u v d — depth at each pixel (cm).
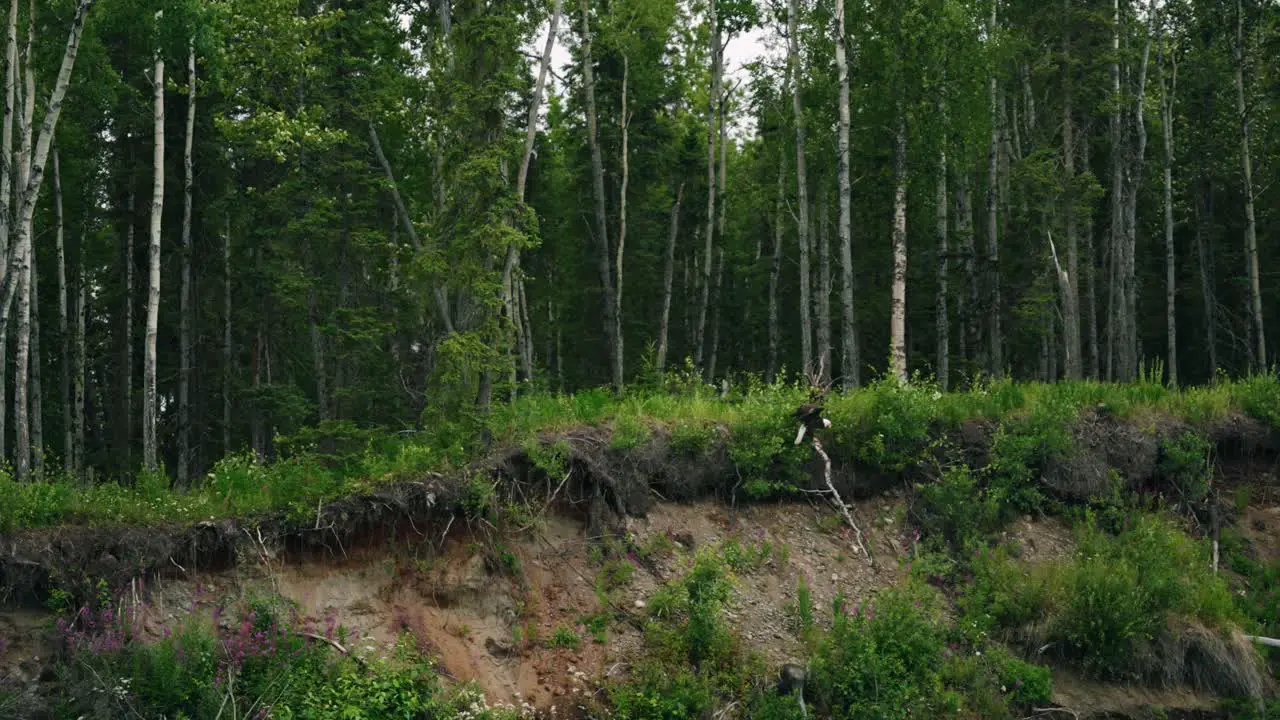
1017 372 3438
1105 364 3450
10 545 1020
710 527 1420
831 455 1530
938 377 2577
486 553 1252
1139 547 1485
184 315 2170
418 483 1232
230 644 1036
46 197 2539
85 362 2828
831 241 3338
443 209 1402
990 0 2456
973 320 2627
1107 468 1602
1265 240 3444
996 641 1350
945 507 1491
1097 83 2747
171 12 1708
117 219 2405
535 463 1309
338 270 2108
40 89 2050
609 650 1216
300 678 1034
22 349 1550
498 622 1216
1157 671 1334
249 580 1116
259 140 1817
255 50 1808
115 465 2419
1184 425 1688
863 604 1333
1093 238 3547
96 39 1983
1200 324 3534
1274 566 1544
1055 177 2547
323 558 1169
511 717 1098
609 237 3120
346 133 1838
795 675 1180
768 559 1395
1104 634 1327
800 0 2497
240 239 2586
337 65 1952
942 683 1259
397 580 1191
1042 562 1463
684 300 3478
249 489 1205
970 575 1434
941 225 2447
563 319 3422
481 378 1343
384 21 2002
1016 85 2911
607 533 1342
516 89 1420
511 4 1454
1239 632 1380
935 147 2219
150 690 973
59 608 1020
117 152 2403
